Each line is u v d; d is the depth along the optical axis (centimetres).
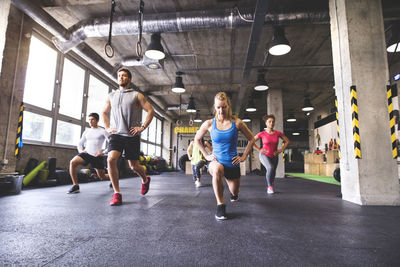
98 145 347
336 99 324
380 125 281
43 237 141
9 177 325
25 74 418
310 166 1120
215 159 210
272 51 448
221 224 176
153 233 152
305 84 864
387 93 285
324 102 1146
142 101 262
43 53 494
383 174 273
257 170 1097
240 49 615
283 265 106
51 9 443
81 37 446
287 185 515
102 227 164
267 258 114
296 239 143
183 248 126
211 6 437
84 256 114
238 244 133
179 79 704
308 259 113
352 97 287
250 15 397
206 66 727
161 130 1484
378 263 110
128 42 579
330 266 106
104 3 427
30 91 461
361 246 132
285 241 139
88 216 196
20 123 398
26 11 362
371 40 295
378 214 217
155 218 192
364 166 276
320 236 150
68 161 568
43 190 369
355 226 175
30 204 249
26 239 138
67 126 573
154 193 352
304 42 575
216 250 124
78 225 168
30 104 455
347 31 299
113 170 247
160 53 468
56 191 357
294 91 937
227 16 404
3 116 376
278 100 888
